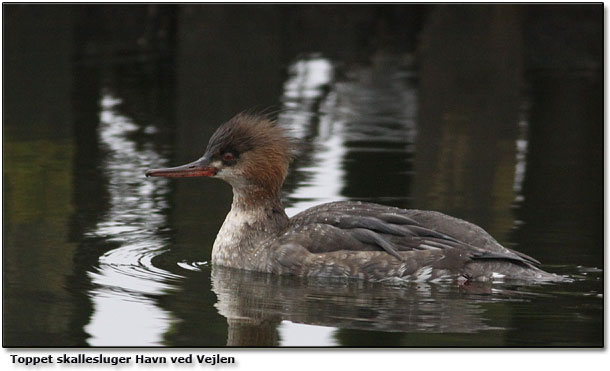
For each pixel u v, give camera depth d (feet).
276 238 41.83
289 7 87.61
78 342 33.47
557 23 84.74
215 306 36.68
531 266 39.75
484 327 34.42
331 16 89.04
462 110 72.95
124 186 53.72
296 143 44.42
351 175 55.93
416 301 37.22
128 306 36.60
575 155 60.64
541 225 47.11
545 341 33.17
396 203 50.67
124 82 78.18
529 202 51.24
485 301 37.06
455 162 58.95
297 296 37.91
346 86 79.10
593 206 50.37
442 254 39.52
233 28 84.28
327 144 62.95
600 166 58.03
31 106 71.56
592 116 70.33
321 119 69.46
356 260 39.96
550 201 51.37
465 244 39.88
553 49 84.99
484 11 80.84
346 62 85.71
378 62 85.25
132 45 89.10
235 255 42.09
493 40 80.69
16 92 74.95
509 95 76.18
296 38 87.81
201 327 34.60
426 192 52.90
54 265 41.09
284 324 34.88
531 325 34.60
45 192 52.34
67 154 59.88
